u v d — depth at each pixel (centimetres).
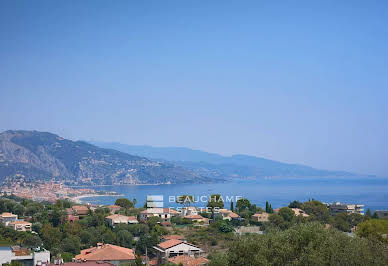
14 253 9919
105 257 10125
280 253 5553
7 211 19238
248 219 17475
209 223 17112
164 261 10862
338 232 5875
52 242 12850
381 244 5659
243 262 5819
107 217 16400
